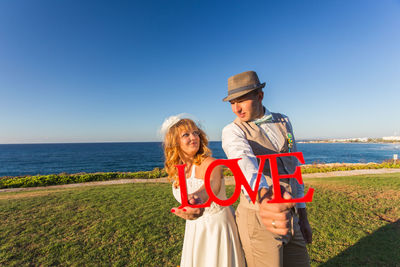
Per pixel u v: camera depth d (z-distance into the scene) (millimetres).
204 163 1616
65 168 52219
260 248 1414
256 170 1257
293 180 1674
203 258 1755
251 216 1473
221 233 1718
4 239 4719
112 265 3623
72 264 3705
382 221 4926
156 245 4223
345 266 3254
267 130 1653
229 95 1564
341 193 7652
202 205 1147
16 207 7199
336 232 4402
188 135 1633
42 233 4980
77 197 8461
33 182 14969
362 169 19750
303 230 1825
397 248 3658
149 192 9203
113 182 15648
